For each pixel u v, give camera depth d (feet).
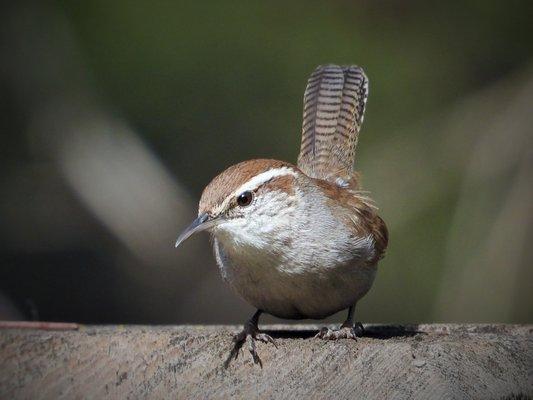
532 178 42.83
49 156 46.93
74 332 20.90
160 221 46.60
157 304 47.60
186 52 47.55
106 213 46.39
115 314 47.75
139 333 20.61
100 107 46.85
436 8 47.75
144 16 47.78
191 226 24.07
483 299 41.96
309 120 31.07
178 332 21.11
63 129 46.91
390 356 20.22
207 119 47.24
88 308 47.88
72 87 46.85
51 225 47.93
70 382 19.97
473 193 43.37
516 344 20.68
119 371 20.06
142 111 47.11
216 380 20.15
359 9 47.96
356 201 26.37
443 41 47.44
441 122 45.83
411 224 44.04
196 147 47.09
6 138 46.91
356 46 47.34
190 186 46.83
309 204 24.68
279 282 24.61
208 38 47.75
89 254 48.29
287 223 24.23
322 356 20.31
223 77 47.44
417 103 46.32
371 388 19.93
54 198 47.44
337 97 31.01
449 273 42.73
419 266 43.68
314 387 20.06
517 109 44.60
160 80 47.34
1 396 19.76
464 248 42.80
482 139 44.45
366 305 43.50
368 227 25.89
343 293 25.12
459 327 26.14
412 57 47.11
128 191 46.42
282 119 47.03
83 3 47.50
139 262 47.93
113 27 47.52
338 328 24.71
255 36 47.80
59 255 48.19
